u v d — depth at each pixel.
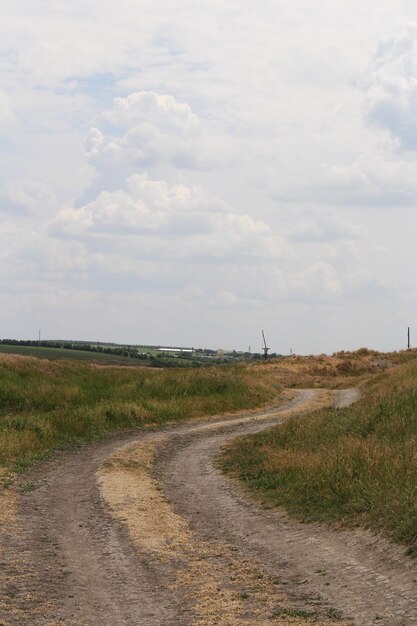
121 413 28.06
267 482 15.72
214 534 11.85
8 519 12.88
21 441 21.48
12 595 8.54
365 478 12.75
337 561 9.59
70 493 15.65
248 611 7.84
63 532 12.07
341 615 7.55
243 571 9.52
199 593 8.54
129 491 15.53
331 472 14.02
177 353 151.75
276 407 36.47
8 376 32.81
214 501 14.72
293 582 8.95
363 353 68.12
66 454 21.33
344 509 11.84
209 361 116.00
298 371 57.69
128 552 10.60
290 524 12.16
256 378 44.22
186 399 33.50
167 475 18.14
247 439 23.38
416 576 8.34
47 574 9.48
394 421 18.47
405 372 39.31
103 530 12.08
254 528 12.17
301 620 7.43
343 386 48.28
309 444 19.41
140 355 111.62
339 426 20.72
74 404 30.41
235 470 18.19
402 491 11.05
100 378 37.94
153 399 33.28
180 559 10.20
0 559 10.18
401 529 9.70
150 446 22.23
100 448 22.56
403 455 13.55
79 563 10.07
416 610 7.40
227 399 34.91
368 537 10.21
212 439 24.92
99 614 7.89
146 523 12.53
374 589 8.26
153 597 8.47
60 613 7.91
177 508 14.08
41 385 31.88
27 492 15.62
